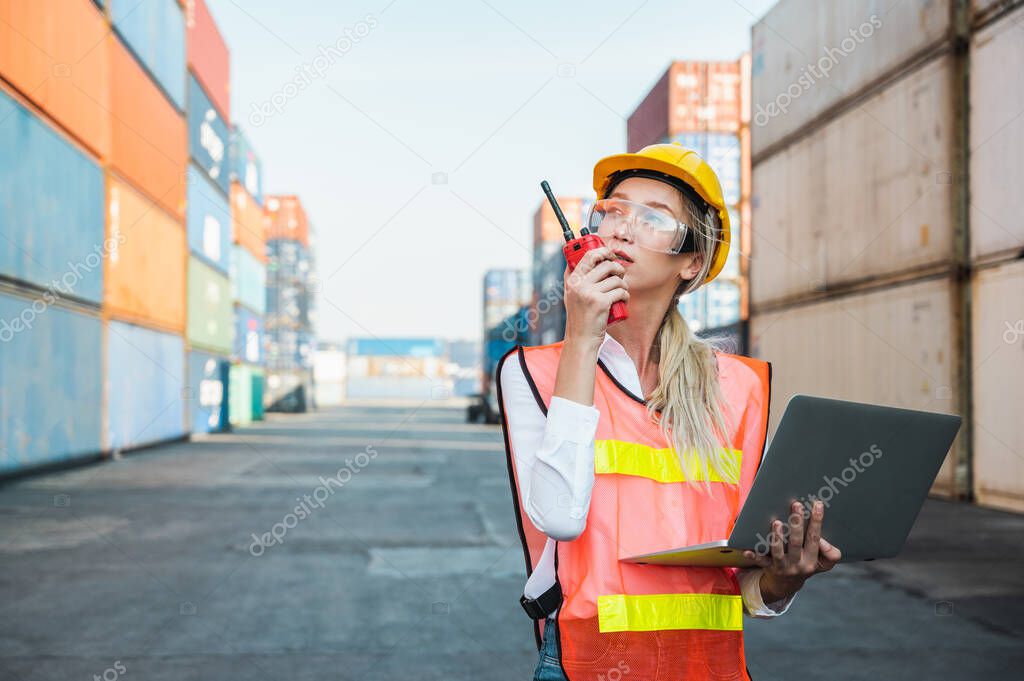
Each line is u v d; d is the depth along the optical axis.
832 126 14.02
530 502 1.23
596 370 1.32
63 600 5.54
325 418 45.53
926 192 11.69
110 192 18.97
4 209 13.42
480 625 4.91
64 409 16.05
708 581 1.28
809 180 14.82
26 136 14.34
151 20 22.11
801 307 15.08
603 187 1.48
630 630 1.19
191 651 4.37
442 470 15.22
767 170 16.48
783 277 15.76
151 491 12.03
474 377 110.50
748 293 17.41
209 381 29.19
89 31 17.47
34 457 14.48
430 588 5.88
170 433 23.84
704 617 1.25
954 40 11.20
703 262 1.38
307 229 54.62
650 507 1.24
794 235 15.36
